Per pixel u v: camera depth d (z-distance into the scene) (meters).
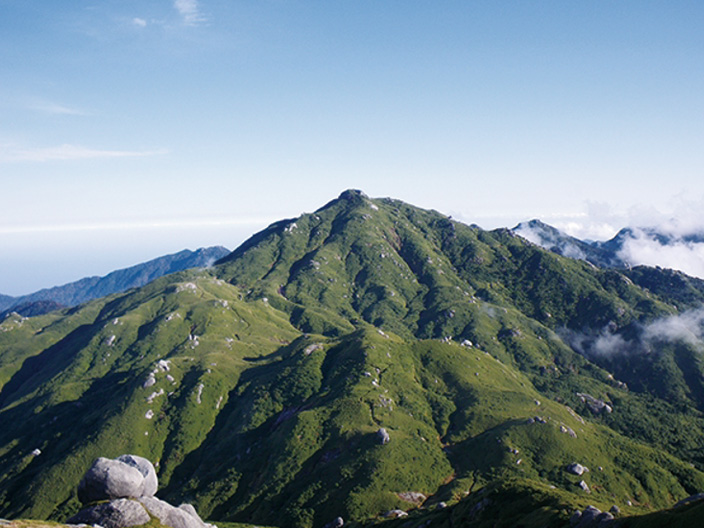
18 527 86.25
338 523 198.75
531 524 126.06
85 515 96.81
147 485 109.56
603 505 138.00
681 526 79.00
